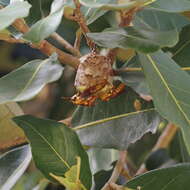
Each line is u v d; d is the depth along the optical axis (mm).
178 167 989
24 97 909
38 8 1051
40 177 1264
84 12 981
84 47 1181
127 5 852
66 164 963
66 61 988
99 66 940
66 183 912
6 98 917
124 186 986
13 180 994
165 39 880
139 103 1081
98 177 1206
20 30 964
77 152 963
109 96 958
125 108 1083
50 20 884
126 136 1074
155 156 1306
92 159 1229
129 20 943
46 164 961
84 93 946
